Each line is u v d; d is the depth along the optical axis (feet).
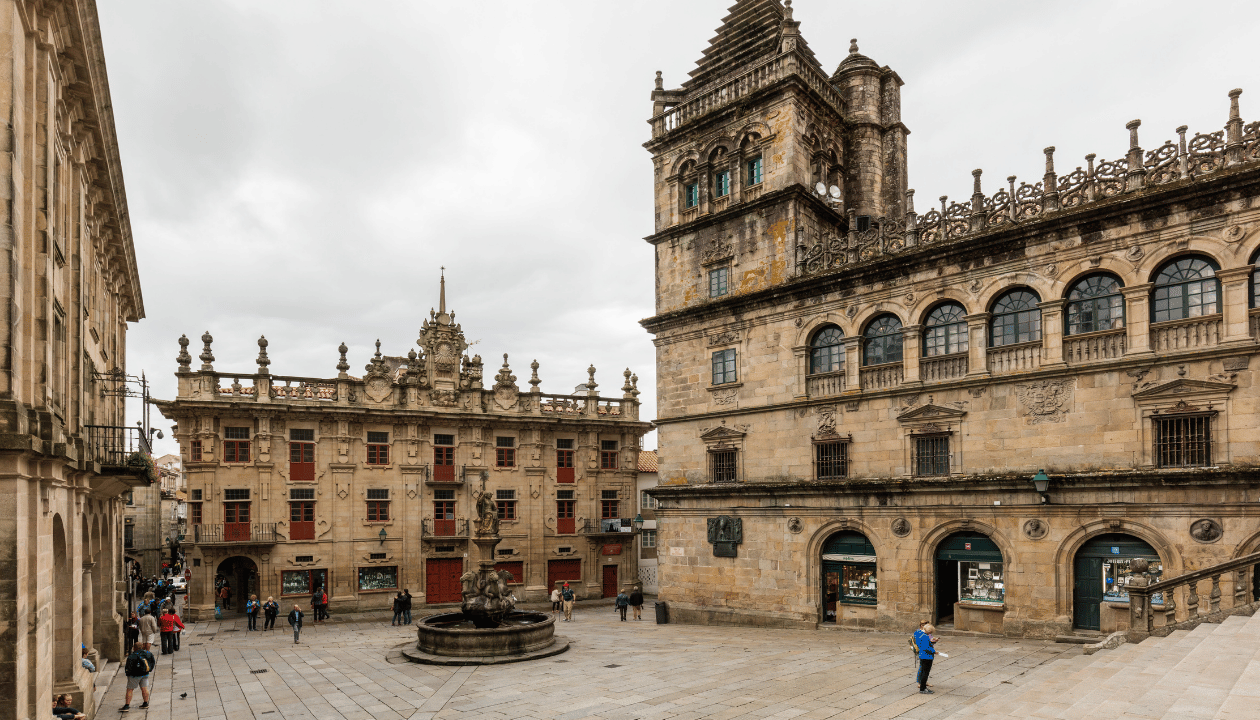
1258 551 64.80
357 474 147.74
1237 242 68.74
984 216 86.28
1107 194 77.71
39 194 45.27
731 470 107.55
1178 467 70.64
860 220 114.01
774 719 49.90
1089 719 35.09
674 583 112.16
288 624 128.36
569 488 169.48
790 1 106.42
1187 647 49.78
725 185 113.91
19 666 38.52
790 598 97.55
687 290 116.67
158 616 99.86
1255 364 67.00
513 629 80.53
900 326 92.53
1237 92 70.59
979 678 58.59
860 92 118.62
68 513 55.42
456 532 154.92
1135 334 74.18
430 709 58.75
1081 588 75.82
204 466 134.72
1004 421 82.12
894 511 88.74
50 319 45.57
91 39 51.06
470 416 158.20
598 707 55.98
